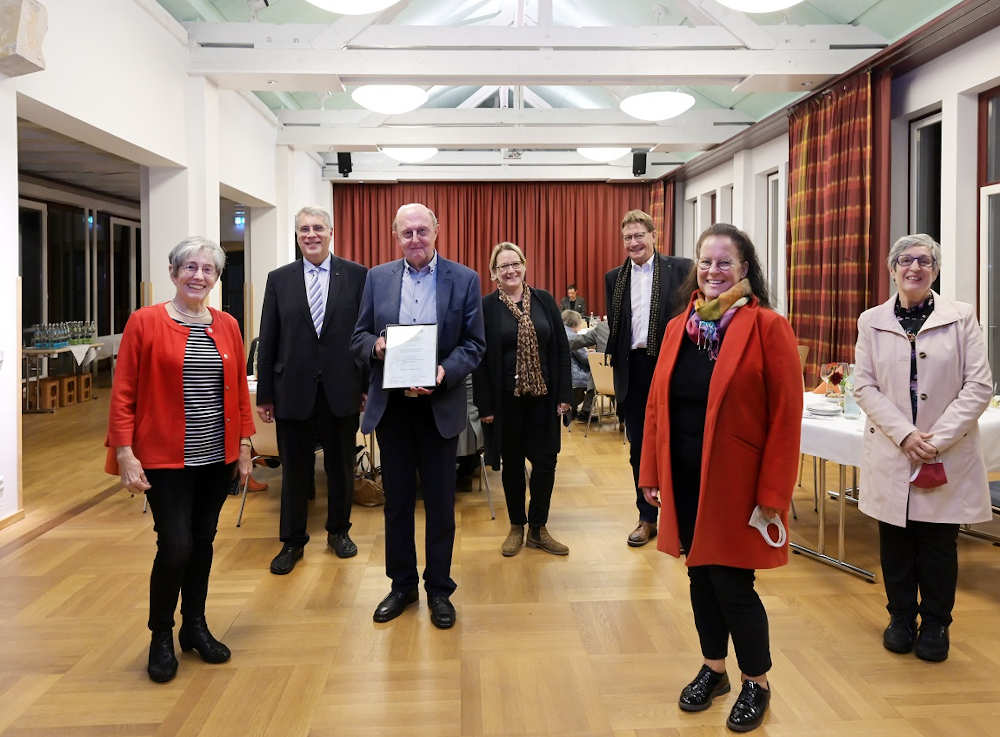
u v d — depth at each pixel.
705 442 1.89
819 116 6.28
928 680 2.24
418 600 2.88
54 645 2.48
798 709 2.08
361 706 2.10
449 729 1.98
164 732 1.96
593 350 7.19
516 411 3.36
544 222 11.66
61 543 3.56
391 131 8.44
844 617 2.71
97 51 4.29
